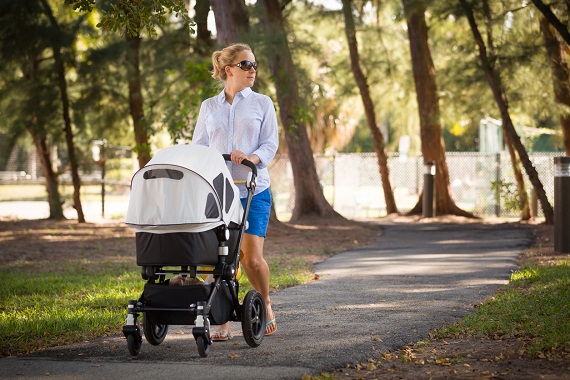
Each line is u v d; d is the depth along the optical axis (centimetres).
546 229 1836
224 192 558
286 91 1839
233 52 624
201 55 2133
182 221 534
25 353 592
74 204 2231
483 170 2745
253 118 619
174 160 546
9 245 1590
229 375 505
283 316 737
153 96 2205
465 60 2098
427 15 2552
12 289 966
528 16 2014
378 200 3472
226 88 632
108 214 2659
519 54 1925
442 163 2402
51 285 988
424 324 681
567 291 787
